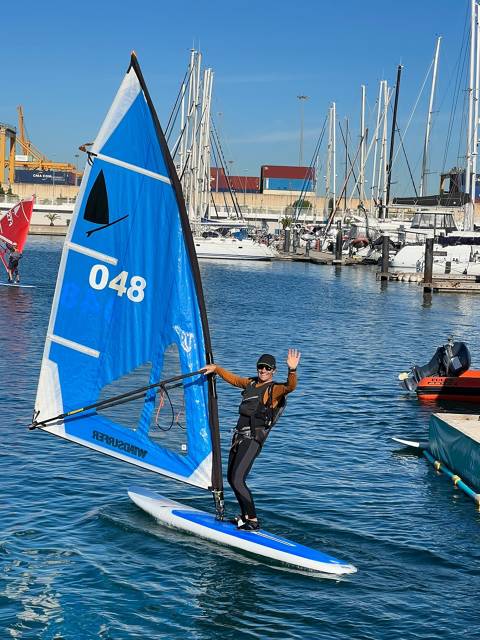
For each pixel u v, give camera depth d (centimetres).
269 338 3155
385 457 1501
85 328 1038
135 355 1040
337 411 1880
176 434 1045
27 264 6731
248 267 8256
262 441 1023
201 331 1023
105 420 1047
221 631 843
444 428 1423
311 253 9850
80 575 950
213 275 6950
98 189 1024
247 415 1010
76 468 1337
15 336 2800
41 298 4075
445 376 2080
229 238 9019
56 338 1031
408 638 838
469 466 1308
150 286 1031
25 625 843
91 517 1122
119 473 1318
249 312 4134
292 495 1251
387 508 1210
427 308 4672
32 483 1255
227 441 1571
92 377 1041
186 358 1030
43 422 1030
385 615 884
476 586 961
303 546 1023
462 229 7388
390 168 8912
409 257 7006
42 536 1054
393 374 2427
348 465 1435
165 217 1028
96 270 1030
